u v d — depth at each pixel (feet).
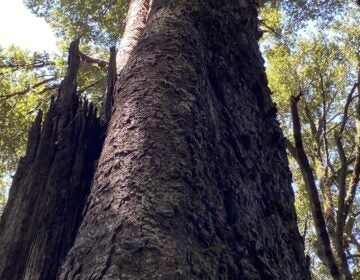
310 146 33.55
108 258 5.58
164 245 5.72
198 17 9.75
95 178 7.04
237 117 8.91
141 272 5.41
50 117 9.08
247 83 9.81
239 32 10.57
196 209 6.52
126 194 6.34
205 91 8.43
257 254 7.16
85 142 8.71
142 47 8.93
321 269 33.14
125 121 7.48
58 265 7.17
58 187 8.00
